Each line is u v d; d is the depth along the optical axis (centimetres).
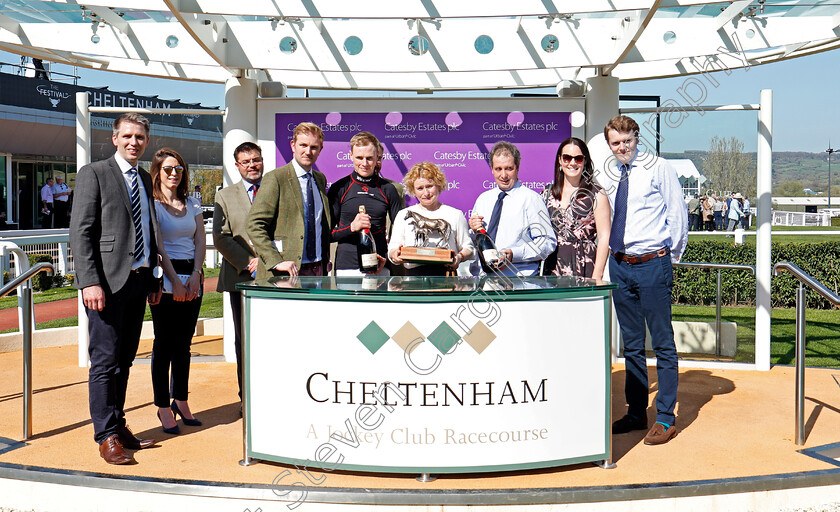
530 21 633
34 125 2214
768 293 693
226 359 730
